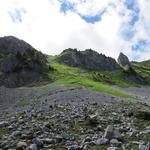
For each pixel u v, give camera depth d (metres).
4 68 126.31
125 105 46.22
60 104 43.66
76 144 17.59
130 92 163.62
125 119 25.83
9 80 121.69
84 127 22.47
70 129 21.91
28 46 175.50
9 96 78.56
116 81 189.00
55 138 18.67
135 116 26.66
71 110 34.12
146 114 25.95
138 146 16.59
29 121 26.17
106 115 29.03
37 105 48.56
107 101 53.41
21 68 127.88
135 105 49.44
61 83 106.62
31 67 130.38
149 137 18.66
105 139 17.47
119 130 20.55
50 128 22.08
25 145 16.92
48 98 61.16
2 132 21.69
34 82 123.44
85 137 19.31
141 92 172.88
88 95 64.88
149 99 124.06
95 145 17.03
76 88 84.38
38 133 20.14
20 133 20.08
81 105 41.31
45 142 17.77
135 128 21.58
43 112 33.03
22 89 95.56
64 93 69.00
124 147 16.34
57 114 29.89
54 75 133.12
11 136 19.55
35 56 137.75
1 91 86.62
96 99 55.97
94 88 92.62
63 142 18.09
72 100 52.53
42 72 132.38
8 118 31.30
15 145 17.56
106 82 178.12
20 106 54.78
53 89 87.94
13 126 23.11
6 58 129.25
